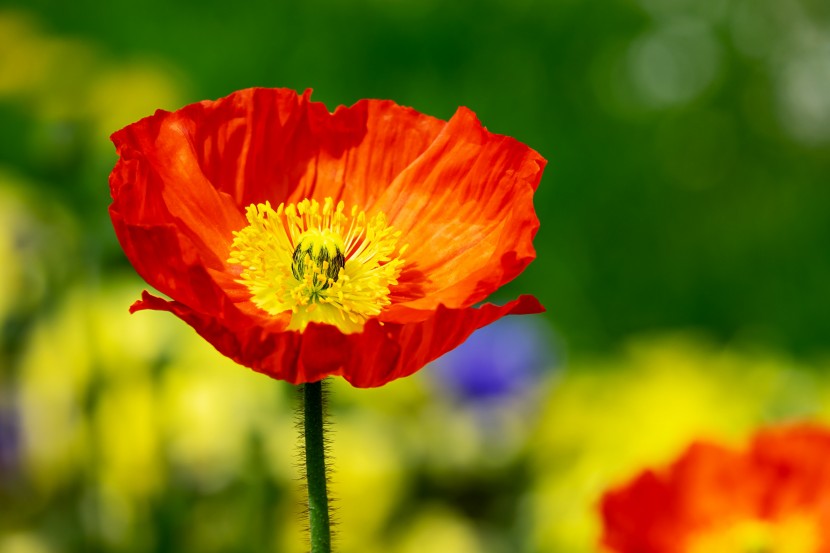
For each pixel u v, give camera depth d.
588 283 1.34
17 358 0.73
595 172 1.41
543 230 1.36
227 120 0.55
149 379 0.71
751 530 0.60
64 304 0.72
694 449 0.61
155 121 0.54
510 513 0.81
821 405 0.86
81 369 0.72
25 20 1.07
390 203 0.56
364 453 0.77
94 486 0.70
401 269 0.55
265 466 0.71
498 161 0.54
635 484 0.60
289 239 0.55
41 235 0.73
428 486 0.82
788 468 0.60
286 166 0.56
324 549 0.51
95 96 0.75
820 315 1.36
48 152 0.71
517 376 0.88
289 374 0.51
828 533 0.59
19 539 0.71
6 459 0.73
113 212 0.51
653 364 0.88
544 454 0.83
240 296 0.54
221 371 0.74
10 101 0.78
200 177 0.54
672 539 0.60
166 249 0.51
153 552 0.70
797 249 1.40
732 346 1.24
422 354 0.51
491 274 0.52
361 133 0.56
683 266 1.38
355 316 0.54
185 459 0.72
